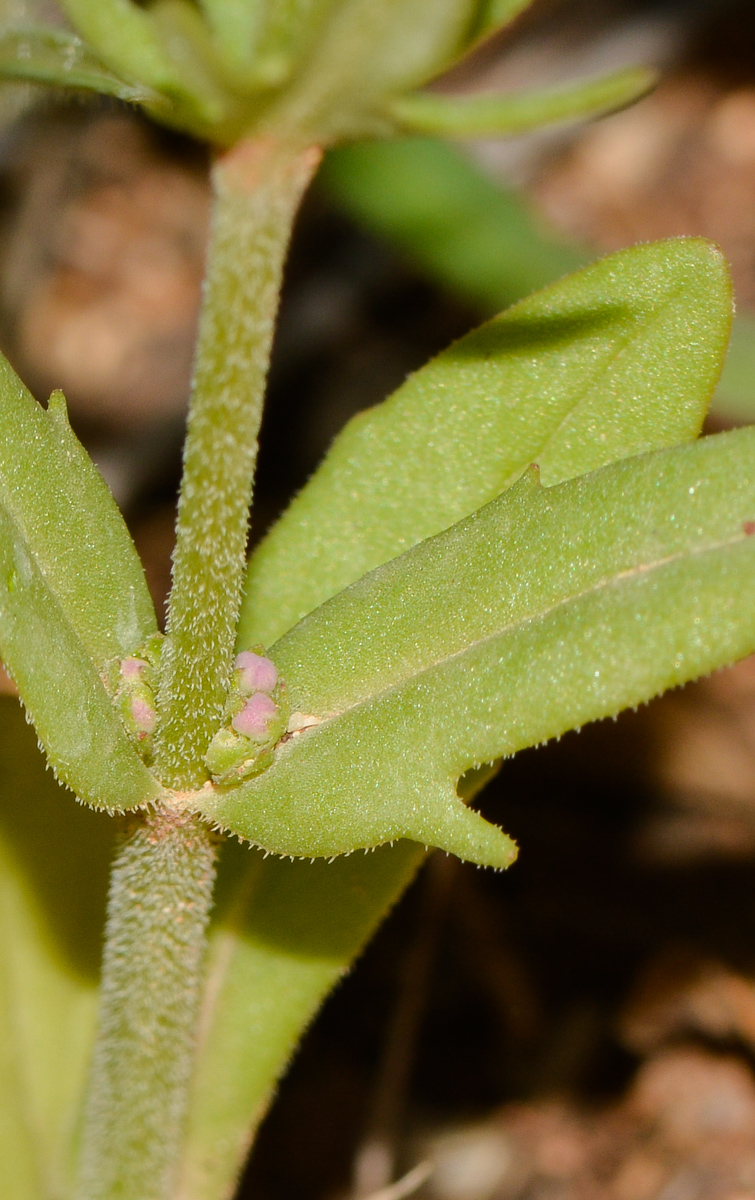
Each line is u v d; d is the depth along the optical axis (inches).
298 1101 6.4
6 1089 5.4
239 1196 6.2
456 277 7.1
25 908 5.5
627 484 4.7
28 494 4.9
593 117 4.6
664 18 10.1
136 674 4.9
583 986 6.8
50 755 4.8
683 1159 6.2
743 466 4.7
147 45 4.7
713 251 5.0
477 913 7.0
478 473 5.1
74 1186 5.4
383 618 4.8
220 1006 5.4
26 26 4.7
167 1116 5.2
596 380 5.1
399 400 5.2
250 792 4.8
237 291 4.8
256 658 4.8
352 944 5.3
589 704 4.7
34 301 9.8
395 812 4.8
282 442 9.2
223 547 4.8
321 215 9.4
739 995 6.5
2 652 4.7
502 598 4.8
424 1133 6.3
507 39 10.3
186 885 5.0
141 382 9.7
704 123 10.9
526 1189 6.2
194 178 11.0
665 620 4.6
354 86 4.7
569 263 7.2
